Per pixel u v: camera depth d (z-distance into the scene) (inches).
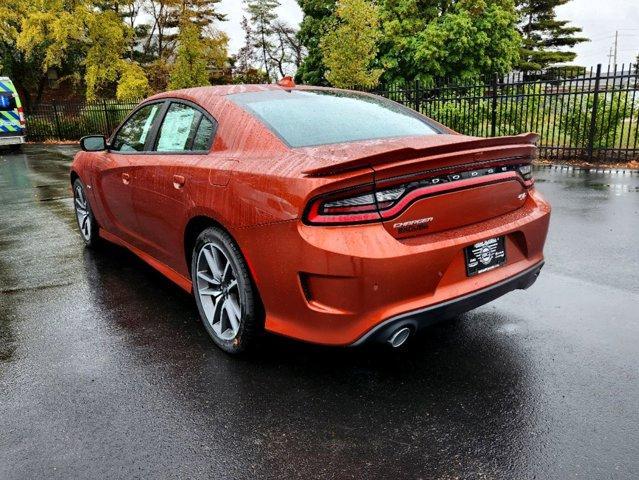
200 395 103.5
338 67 628.7
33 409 100.1
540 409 95.3
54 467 83.6
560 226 221.5
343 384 106.3
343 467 82.4
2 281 176.4
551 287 154.0
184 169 124.0
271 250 98.7
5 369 116.0
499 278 106.4
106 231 192.9
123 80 1107.9
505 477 79.0
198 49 948.0
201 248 121.5
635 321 129.6
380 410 97.0
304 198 91.7
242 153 112.9
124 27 1145.4
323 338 97.0
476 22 1131.9
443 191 95.5
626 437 86.7
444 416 94.5
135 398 103.0
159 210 138.0
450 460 83.1
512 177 108.9
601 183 320.8
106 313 146.4
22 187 398.6
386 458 84.1
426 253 93.3
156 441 89.7
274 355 119.0
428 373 109.5
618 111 399.2
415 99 493.7
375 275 89.7
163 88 1275.8
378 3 1183.6
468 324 131.9
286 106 124.6
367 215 90.0
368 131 119.8
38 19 1019.9
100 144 173.2
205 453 86.4
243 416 96.3
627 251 184.5
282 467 82.7
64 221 267.7
